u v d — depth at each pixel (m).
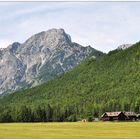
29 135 107.75
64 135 107.44
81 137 100.38
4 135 107.94
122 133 113.62
